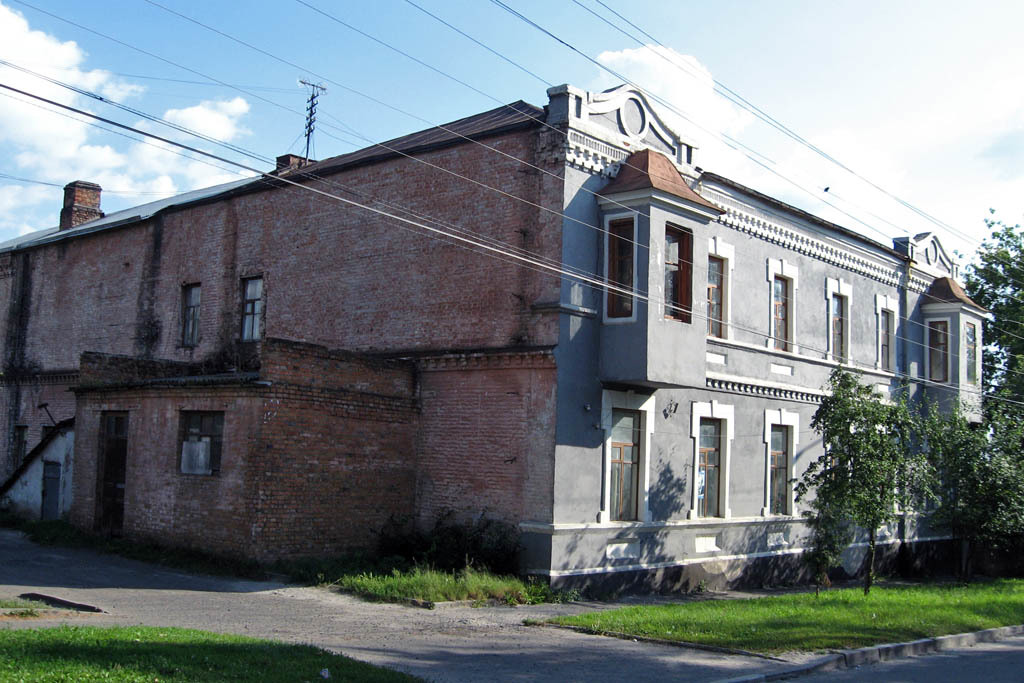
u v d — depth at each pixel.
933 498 20.31
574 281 17.88
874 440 18.86
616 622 14.19
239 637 10.88
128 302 27.59
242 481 17.08
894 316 28.81
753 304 22.86
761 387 22.72
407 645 11.95
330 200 22.44
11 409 31.17
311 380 17.78
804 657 12.47
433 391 19.50
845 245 26.55
